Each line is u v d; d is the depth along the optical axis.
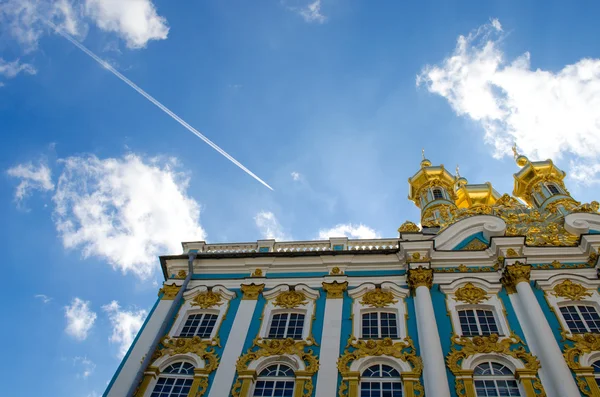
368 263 24.05
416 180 36.41
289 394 18.61
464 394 17.58
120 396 19.00
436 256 23.66
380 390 18.30
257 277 24.03
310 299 22.52
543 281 21.56
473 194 35.84
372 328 20.88
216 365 19.83
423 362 18.75
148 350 20.66
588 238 22.98
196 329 21.89
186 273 24.78
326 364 19.25
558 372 17.50
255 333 21.09
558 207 29.31
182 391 19.27
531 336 19.34
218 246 26.47
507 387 17.91
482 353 18.98
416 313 20.94
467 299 21.47
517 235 23.30
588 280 21.48
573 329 19.83
